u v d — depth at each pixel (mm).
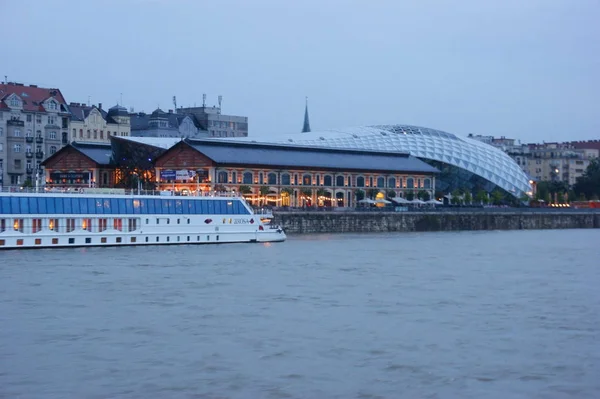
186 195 150875
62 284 94688
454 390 57062
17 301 83812
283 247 150250
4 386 56906
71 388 56594
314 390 56719
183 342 68188
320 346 67438
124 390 56312
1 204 128750
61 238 134000
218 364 62188
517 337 71188
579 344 69000
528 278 107938
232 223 154250
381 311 81625
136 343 67750
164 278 101125
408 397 55656
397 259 130500
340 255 135375
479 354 65562
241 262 120312
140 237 142000
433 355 65188
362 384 58062
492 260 132375
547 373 60906
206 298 87250
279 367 61625
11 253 125562
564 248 161500
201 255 129250
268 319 77000
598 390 57312
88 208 136500
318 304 84875
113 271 106562
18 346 66438
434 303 86625
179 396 55250
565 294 93688
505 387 57781
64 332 71000
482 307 84625
